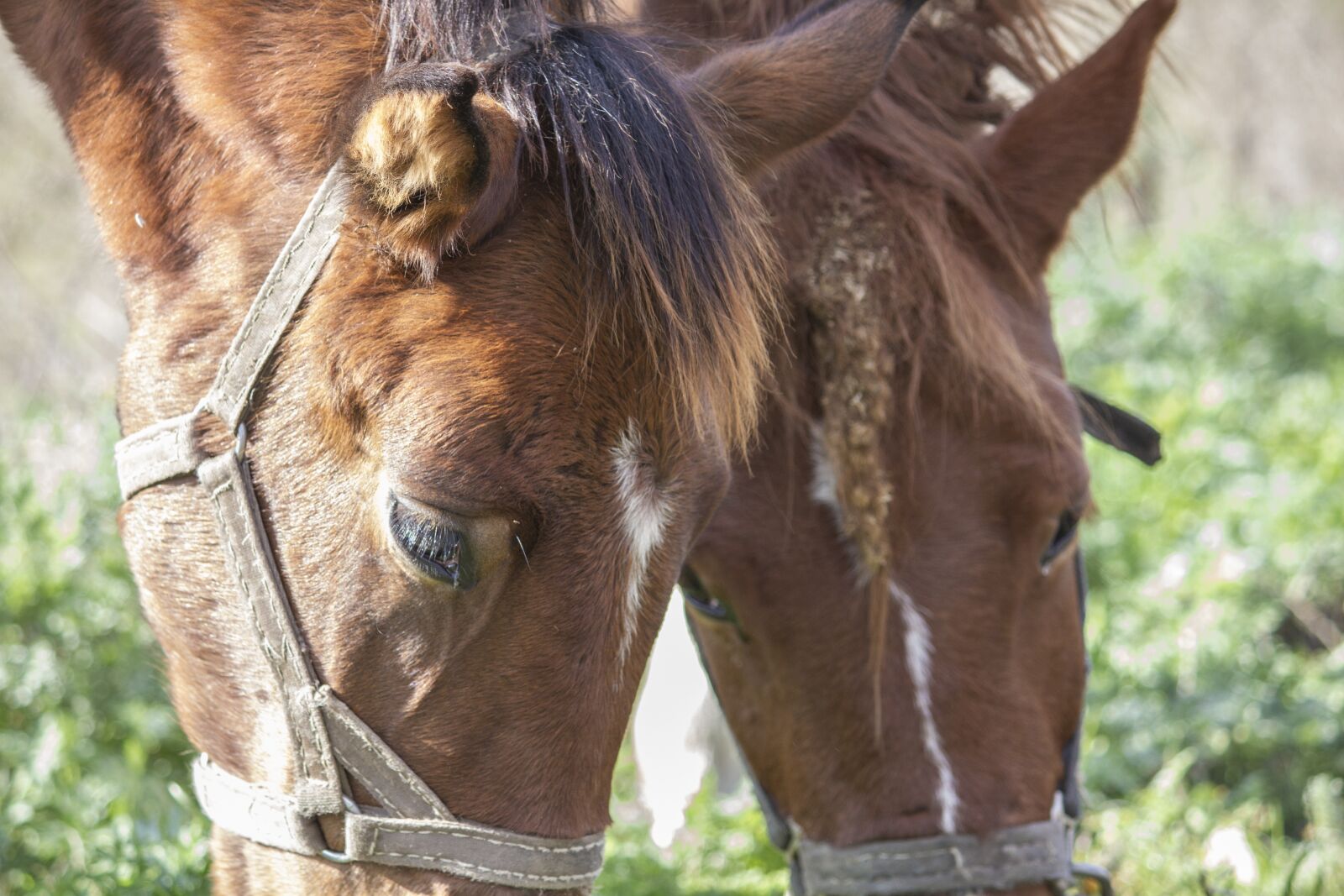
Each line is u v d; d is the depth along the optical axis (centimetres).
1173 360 1084
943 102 378
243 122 254
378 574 234
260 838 251
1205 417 920
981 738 319
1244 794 588
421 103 214
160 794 534
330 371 233
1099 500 802
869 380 302
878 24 290
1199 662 651
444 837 239
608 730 244
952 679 316
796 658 321
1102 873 361
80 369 1090
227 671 252
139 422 256
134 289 263
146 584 260
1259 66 1769
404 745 239
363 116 224
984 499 315
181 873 410
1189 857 519
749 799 541
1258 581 773
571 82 239
